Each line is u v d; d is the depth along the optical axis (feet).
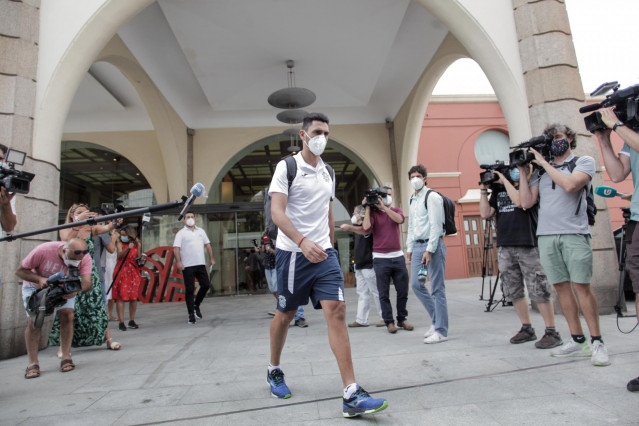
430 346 11.22
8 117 14.14
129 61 25.54
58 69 15.58
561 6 17.67
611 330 12.05
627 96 7.18
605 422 5.76
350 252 40.27
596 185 16.28
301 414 6.72
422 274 11.77
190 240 19.22
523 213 10.86
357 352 10.96
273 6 23.24
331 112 38.19
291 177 7.35
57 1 16.15
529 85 17.54
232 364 10.43
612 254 15.93
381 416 6.47
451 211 12.25
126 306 30.09
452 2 18.48
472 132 44.78
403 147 35.29
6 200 7.98
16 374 10.59
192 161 36.86
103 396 8.27
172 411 7.20
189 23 24.16
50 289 9.59
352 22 25.02
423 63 30.35
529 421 5.95
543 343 10.20
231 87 32.48
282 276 7.39
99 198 43.73
